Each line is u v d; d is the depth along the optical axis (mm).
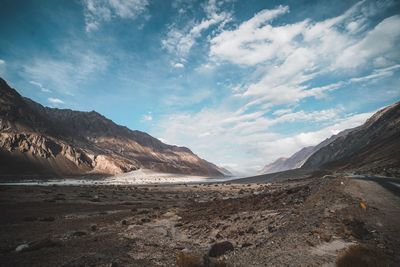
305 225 18422
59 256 19234
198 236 25547
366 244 13914
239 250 17078
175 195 89438
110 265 17031
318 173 140750
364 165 106062
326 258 12867
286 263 12898
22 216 40531
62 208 50344
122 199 72250
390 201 22953
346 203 22359
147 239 25250
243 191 91938
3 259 18734
